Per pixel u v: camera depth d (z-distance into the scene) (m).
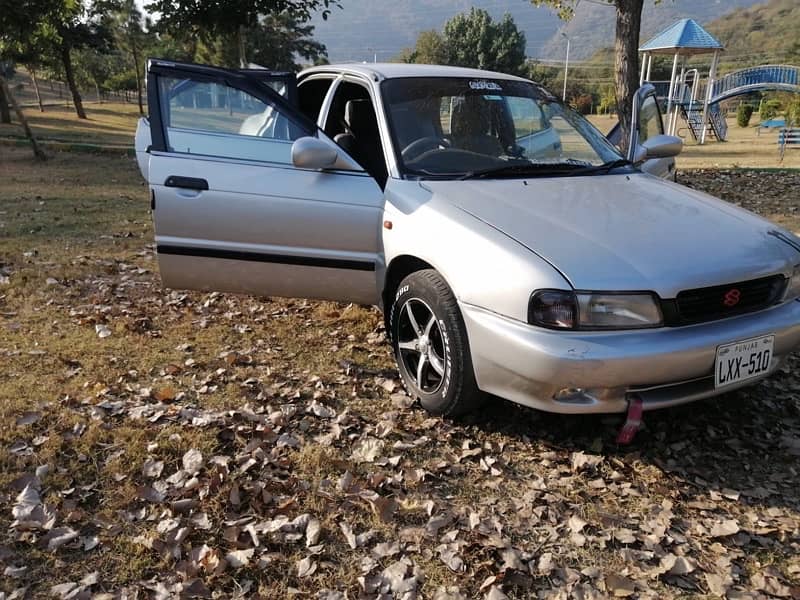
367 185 3.76
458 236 3.17
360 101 4.57
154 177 3.77
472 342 3.08
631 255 2.93
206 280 3.99
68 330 4.59
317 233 3.79
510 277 2.91
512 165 3.95
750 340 2.96
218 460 3.03
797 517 2.79
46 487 2.83
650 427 3.45
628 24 10.68
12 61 25.09
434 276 3.36
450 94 4.21
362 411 3.59
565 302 2.78
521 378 2.90
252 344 4.46
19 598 2.26
